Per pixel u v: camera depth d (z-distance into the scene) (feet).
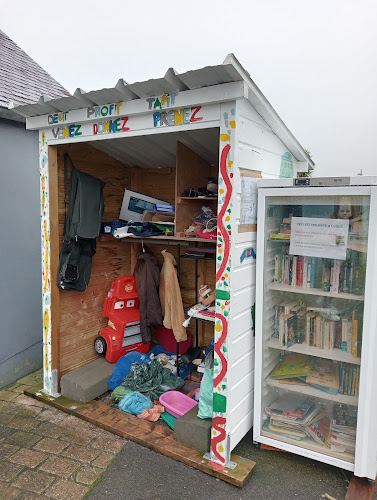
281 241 8.93
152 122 8.54
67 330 11.67
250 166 8.42
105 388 11.33
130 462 8.48
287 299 9.23
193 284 13.05
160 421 10.11
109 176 12.73
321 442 8.48
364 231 7.67
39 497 7.47
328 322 8.54
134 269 13.66
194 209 11.27
